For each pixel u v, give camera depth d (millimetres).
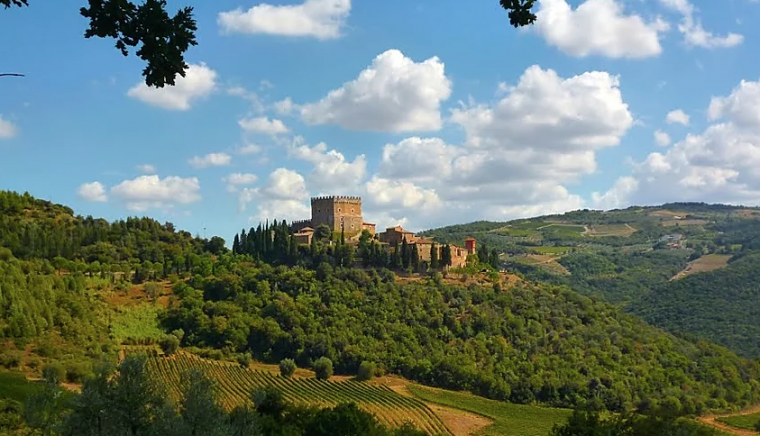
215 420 40250
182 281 188750
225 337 159875
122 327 160250
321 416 73500
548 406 135875
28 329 129625
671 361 156500
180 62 20000
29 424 43250
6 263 150625
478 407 131125
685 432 59000
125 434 37500
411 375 145500
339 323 157125
